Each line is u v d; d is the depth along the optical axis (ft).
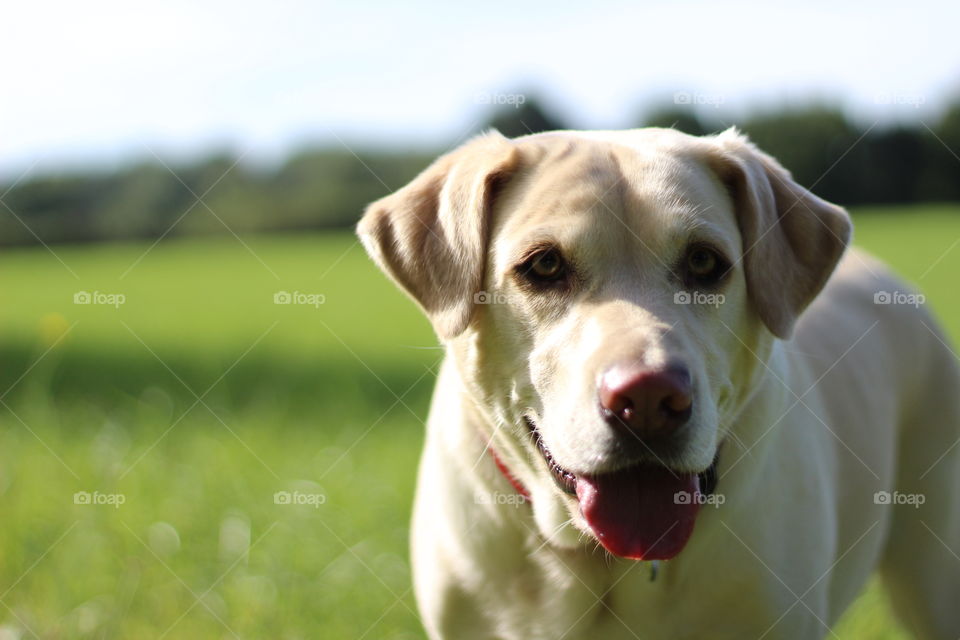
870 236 54.80
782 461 9.41
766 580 9.11
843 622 13.64
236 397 26.16
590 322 8.54
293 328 43.78
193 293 61.26
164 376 29.60
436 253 9.78
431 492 10.11
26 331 41.45
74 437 20.10
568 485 8.75
